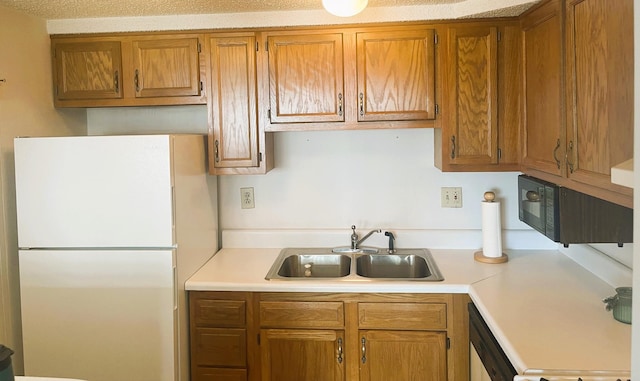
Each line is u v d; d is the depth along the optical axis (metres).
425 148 2.78
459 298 2.14
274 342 2.22
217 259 2.62
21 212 2.14
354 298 2.18
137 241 2.11
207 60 2.47
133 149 2.09
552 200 1.95
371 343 2.19
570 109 1.77
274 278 2.28
